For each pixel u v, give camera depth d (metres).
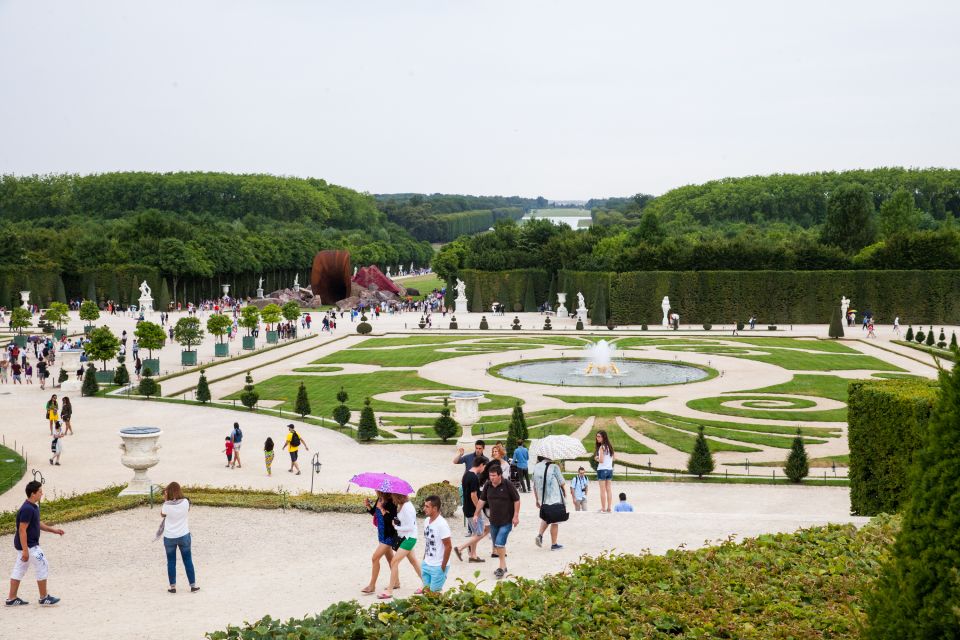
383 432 59.88
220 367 93.75
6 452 52.19
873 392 38.22
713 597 20.62
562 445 30.08
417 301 194.50
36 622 22.92
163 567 28.28
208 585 26.11
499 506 25.56
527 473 42.97
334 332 136.00
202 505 36.38
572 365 94.19
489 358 99.31
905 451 36.00
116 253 185.88
